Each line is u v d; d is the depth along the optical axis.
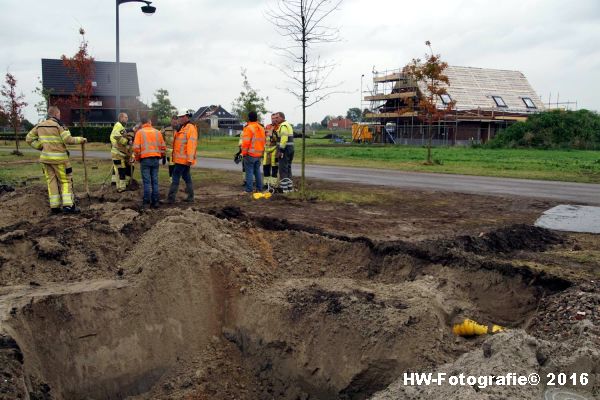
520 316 6.29
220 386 6.23
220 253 7.30
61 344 6.07
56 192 10.48
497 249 8.11
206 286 6.94
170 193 12.18
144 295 6.71
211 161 26.62
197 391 6.11
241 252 7.73
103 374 6.17
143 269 6.96
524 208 12.14
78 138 10.52
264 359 6.41
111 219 8.78
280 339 6.33
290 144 13.67
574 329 5.02
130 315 6.55
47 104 31.50
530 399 3.79
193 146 12.00
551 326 5.34
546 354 4.32
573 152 39.22
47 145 10.18
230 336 6.80
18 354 5.06
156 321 6.63
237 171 20.62
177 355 6.54
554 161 27.50
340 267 7.78
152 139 11.38
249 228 8.57
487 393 3.84
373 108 64.44
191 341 6.65
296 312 6.36
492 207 12.26
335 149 40.91
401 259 7.43
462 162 26.75
